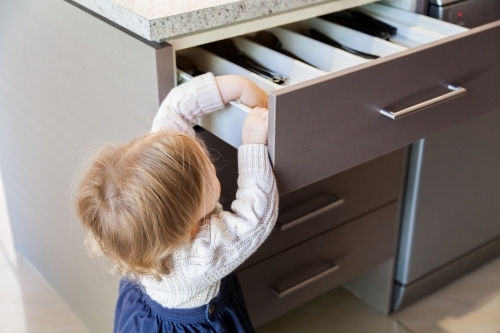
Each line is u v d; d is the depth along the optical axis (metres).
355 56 1.10
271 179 0.86
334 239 1.39
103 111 1.12
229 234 0.88
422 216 1.50
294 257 1.34
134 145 0.85
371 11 1.30
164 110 0.93
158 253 0.84
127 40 0.97
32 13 1.21
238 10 0.99
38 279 1.77
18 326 1.61
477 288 1.75
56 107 1.27
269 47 1.25
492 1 1.32
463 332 1.61
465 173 1.52
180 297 0.94
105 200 0.83
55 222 1.49
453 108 1.04
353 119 0.90
